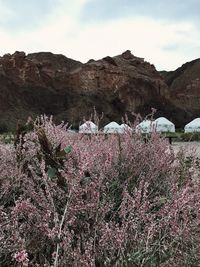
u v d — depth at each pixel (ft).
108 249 6.93
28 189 8.09
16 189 8.77
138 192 7.86
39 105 362.12
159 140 10.73
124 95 403.34
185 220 7.59
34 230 7.16
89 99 383.65
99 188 7.84
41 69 395.14
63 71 396.98
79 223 7.47
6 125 300.20
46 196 7.90
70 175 7.16
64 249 6.52
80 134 10.48
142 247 6.96
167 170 10.30
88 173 8.05
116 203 8.75
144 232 7.18
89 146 9.58
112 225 7.57
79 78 399.85
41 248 7.08
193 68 650.02
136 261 6.65
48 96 372.58
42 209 7.91
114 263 6.82
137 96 410.31
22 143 9.69
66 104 375.86
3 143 10.43
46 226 6.73
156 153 10.30
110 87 404.36
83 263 6.36
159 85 440.04
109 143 10.14
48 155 7.75
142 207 7.41
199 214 7.89
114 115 385.09
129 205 7.53
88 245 6.81
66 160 8.14
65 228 6.70
